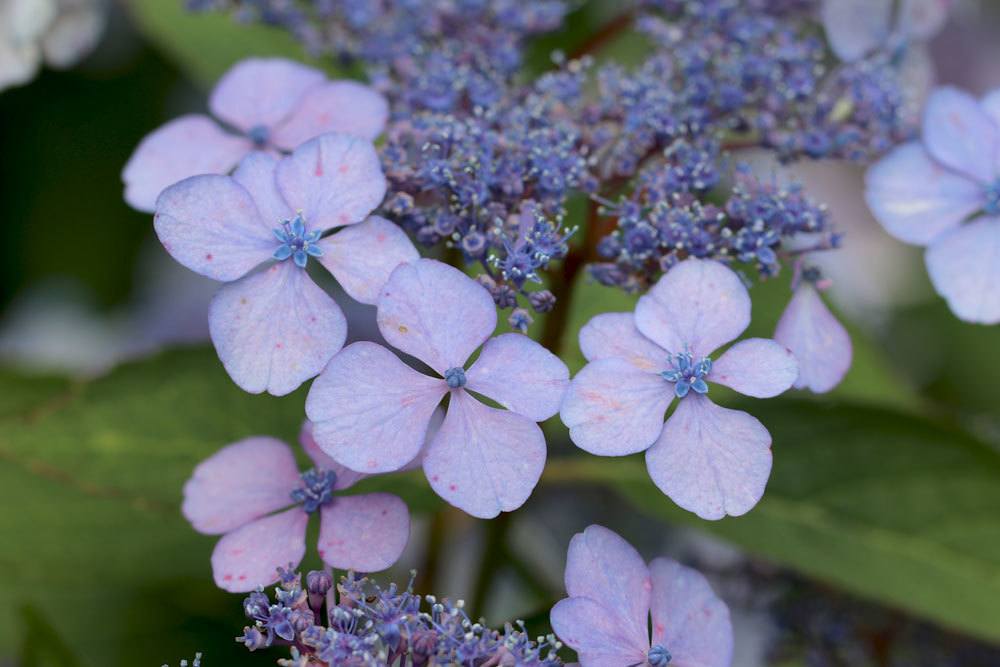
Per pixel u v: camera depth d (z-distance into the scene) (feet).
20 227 2.18
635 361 1.47
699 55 1.65
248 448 1.52
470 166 1.52
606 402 1.45
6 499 1.68
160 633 1.76
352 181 1.50
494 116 1.58
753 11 1.74
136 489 1.68
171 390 1.69
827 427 1.70
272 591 1.67
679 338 1.48
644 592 1.46
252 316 1.47
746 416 1.46
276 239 1.48
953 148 1.63
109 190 2.19
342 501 1.49
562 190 1.53
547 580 1.91
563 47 2.00
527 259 1.48
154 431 1.69
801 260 1.56
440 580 1.82
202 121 1.62
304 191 1.50
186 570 1.70
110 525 1.69
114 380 1.69
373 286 1.48
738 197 1.55
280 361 1.46
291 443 1.70
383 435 1.44
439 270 1.46
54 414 1.68
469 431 1.44
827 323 1.55
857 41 1.75
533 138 1.55
